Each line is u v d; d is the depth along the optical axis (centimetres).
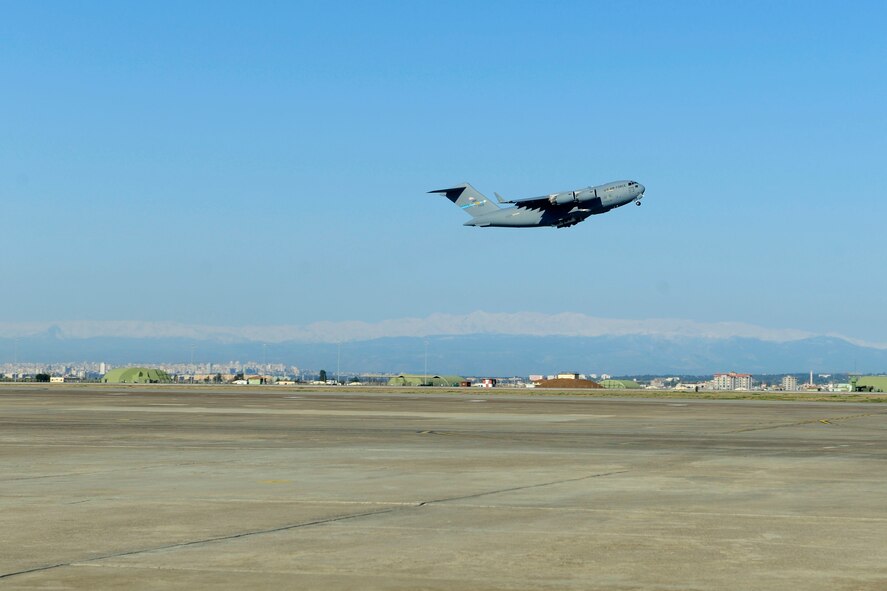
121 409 6462
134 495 2050
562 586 1210
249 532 1594
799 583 1228
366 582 1229
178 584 1215
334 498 2016
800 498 2045
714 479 2405
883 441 3841
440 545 1484
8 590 1180
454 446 3459
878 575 1276
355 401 8575
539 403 8431
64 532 1588
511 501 1981
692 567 1324
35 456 2966
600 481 2353
